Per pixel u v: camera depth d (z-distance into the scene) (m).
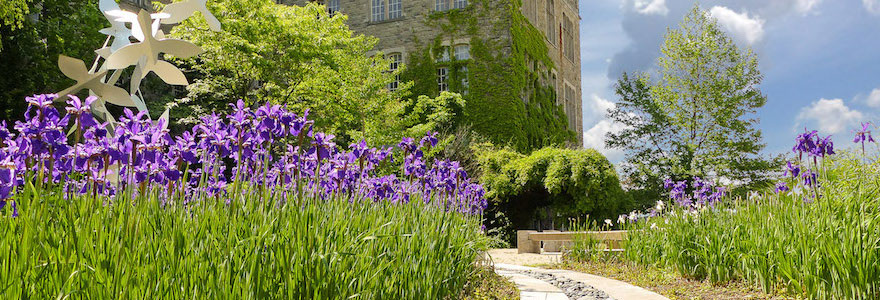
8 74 17.00
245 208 3.51
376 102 19.58
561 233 13.34
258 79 20.08
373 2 30.97
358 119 19.58
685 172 24.77
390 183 5.89
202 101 21.11
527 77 29.95
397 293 3.96
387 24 30.22
